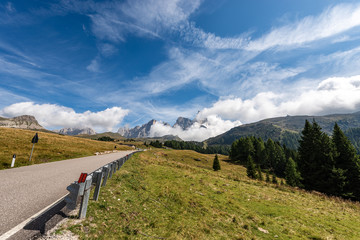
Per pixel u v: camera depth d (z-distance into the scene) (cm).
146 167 1852
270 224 793
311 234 727
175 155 8769
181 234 551
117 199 690
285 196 1491
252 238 623
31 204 536
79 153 2689
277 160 7875
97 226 451
